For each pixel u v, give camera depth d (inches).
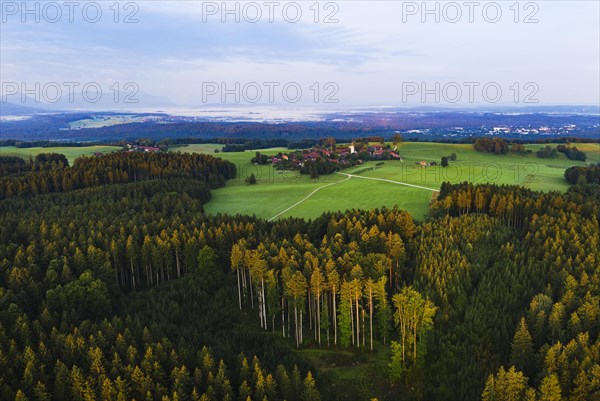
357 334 2699.3
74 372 1955.0
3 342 2219.5
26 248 3430.1
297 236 3567.9
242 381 2095.2
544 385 1886.1
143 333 2322.8
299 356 2623.0
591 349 2121.1
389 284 3191.4
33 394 1925.4
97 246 3491.6
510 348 2448.3
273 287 2842.0
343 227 3875.5
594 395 1898.4
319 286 2711.6
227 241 3622.0
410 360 2488.9
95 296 2802.7
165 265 3585.1
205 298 3093.0
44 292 2844.5
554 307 2416.3
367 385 2427.4
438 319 2652.6
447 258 3139.8
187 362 2199.8
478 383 2237.9
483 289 2847.0
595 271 2810.0
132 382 1983.3
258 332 2866.6
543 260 3073.3
